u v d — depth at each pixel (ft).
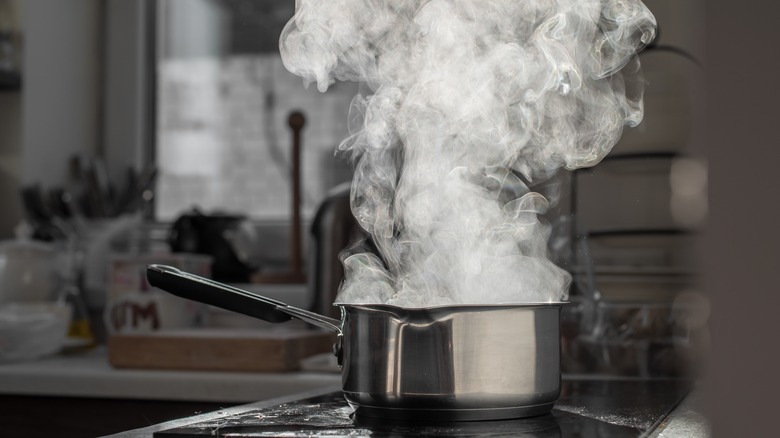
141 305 4.85
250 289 5.82
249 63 6.93
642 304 3.41
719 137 1.09
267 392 3.60
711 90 1.09
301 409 2.12
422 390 1.85
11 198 6.29
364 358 1.92
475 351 1.86
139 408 3.72
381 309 1.89
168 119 7.13
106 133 7.10
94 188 6.39
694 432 1.86
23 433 3.85
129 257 5.07
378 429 1.77
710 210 1.09
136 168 7.04
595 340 3.42
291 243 6.26
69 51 6.81
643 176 3.69
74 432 3.80
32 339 4.42
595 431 1.77
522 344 1.91
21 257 5.29
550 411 2.08
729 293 1.08
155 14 7.16
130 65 7.08
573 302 3.49
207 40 7.03
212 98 7.02
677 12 4.58
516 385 1.90
